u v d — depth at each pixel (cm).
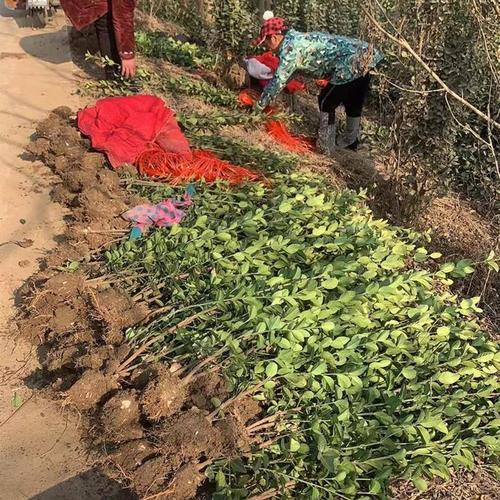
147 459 252
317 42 558
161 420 261
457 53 458
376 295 337
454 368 325
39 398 291
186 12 936
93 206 386
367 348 309
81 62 675
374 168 589
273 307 312
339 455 255
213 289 330
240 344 300
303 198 414
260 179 479
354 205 454
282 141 593
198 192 436
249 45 771
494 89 503
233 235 377
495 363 327
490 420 303
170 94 628
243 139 571
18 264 369
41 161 473
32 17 771
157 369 272
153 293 338
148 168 455
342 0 828
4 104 553
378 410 287
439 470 263
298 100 732
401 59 479
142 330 304
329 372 296
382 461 257
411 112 484
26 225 403
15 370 304
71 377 293
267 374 279
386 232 409
